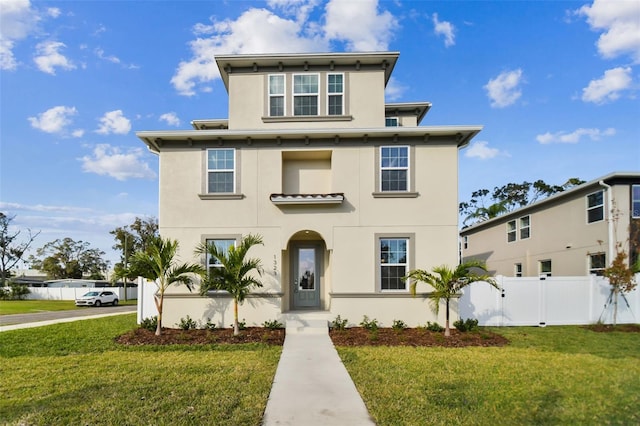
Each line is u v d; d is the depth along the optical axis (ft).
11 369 25.66
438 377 23.72
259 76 47.83
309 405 19.17
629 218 47.16
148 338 35.53
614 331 40.11
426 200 41.83
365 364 26.96
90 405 18.86
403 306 40.70
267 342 34.17
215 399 19.72
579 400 19.70
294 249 46.16
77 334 38.17
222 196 41.96
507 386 21.93
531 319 43.91
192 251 41.57
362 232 41.65
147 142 42.70
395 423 16.96
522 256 68.13
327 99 47.39
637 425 16.75
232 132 41.04
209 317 40.42
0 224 169.78
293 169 45.24
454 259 41.32
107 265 208.33
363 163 42.32
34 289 137.59
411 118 56.18
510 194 144.36
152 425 16.58
